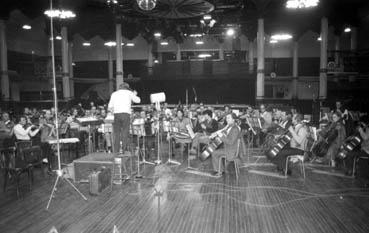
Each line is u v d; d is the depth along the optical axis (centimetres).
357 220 524
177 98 3159
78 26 2483
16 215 555
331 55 2862
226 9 2034
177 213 556
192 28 2556
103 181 693
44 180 798
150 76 3075
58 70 2798
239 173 855
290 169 844
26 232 485
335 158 928
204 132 1095
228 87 3077
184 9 1348
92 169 737
